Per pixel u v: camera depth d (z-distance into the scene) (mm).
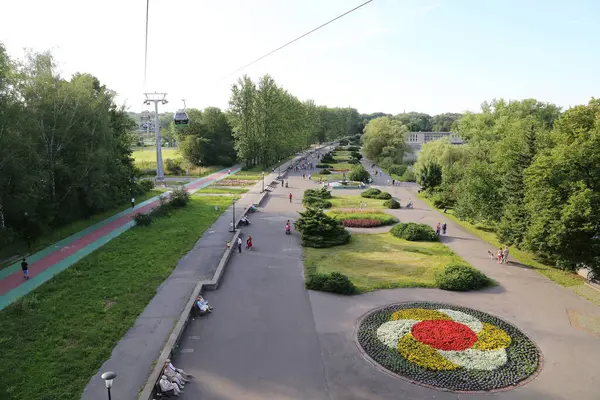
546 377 18375
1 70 32188
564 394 17203
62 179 42906
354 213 52781
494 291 28141
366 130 128875
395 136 116250
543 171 29969
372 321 23141
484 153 54500
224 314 23969
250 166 109312
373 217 49344
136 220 43656
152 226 43812
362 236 42312
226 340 21031
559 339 21766
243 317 23625
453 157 68562
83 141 44156
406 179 85688
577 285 29156
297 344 20781
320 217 39625
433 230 41719
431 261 34281
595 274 29688
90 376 17453
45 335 20625
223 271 30891
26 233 35500
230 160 115375
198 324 22703
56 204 40594
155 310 23875
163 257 33375
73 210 45188
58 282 27688
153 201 60750
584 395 17172
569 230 28188
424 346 20422
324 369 18672
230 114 103062
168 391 16484
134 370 17969
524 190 34406
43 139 39594
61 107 41375
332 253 36156
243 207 56219
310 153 160000
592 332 22531
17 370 17531
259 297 26484
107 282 27828
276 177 89062
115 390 16609
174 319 22812
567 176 29547
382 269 32219
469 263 34000
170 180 84625
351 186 76688
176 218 48125
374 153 120375
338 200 63312
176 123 72062
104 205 48594
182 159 109562
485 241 41250
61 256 33812
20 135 33969
